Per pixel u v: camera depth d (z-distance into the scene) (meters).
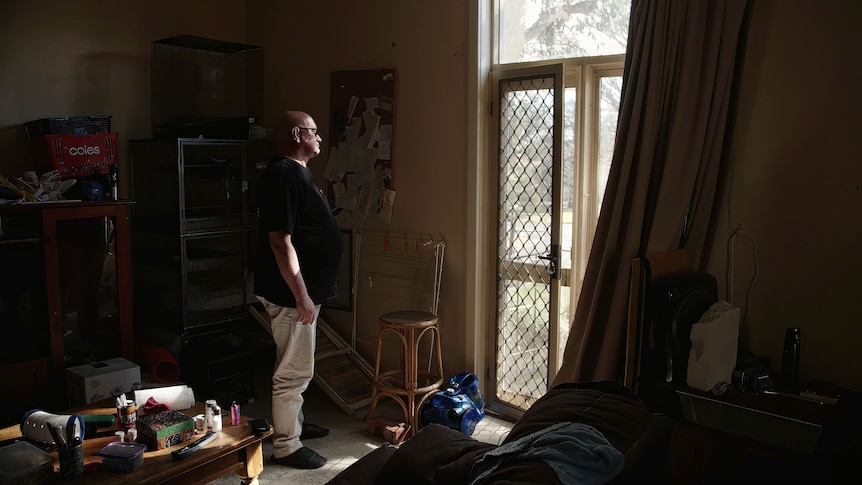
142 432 2.33
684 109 2.65
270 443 3.21
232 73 4.36
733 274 2.78
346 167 3.99
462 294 3.54
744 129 2.70
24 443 2.16
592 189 3.26
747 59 2.66
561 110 3.10
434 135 3.57
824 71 2.50
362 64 3.89
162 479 2.11
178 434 2.32
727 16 2.59
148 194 3.83
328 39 4.05
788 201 2.62
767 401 2.29
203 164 3.66
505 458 1.54
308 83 4.20
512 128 3.35
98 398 3.10
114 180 3.56
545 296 3.29
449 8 3.44
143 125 4.05
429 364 3.52
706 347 2.33
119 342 3.54
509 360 3.50
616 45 3.10
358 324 4.10
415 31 3.60
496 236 3.46
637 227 2.76
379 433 3.26
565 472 1.37
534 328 3.36
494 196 3.44
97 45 3.82
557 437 1.50
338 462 3.00
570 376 3.00
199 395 3.68
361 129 3.90
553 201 3.17
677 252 2.63
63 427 2.25
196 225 3.66
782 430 2.17
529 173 3.30
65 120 3.46
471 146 3.40
